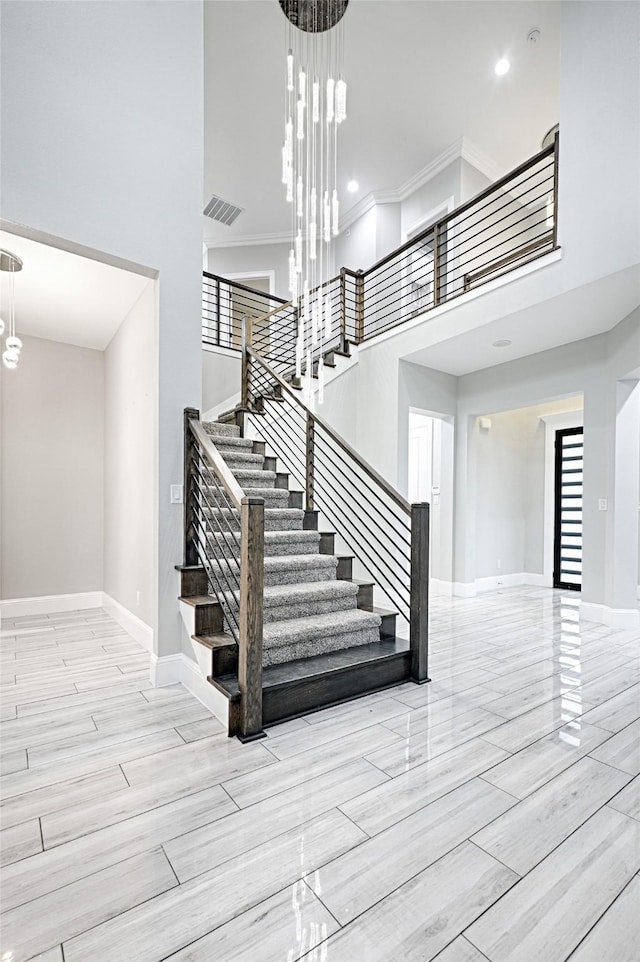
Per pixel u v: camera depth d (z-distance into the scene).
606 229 3.26
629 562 4.43
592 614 4.66
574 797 1.79
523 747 2.16
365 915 1.28
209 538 3.07
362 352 5.53
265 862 1.46
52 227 2.56
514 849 1.52
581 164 3.43
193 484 3.04
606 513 4.54
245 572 2.24
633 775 1.94
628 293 3.56
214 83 5.11
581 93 3.44
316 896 1.34
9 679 2.96
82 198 2.68
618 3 3.20
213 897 1.33
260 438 4.97
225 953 1.17
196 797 1.79
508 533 6.86
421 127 5.69
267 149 6.04
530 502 7.05
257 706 2.25
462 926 1.24
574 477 6.60
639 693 2.80
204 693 2.61
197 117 3.17
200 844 1.54
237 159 6.20
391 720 2.42
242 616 2.26
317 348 5.36
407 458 5.15
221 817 1.67
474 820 1.66
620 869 1.44
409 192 6.75
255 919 1.27
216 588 2.92
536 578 6.93
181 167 3.08
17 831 1.60
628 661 3.40
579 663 3.35
